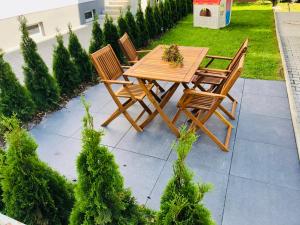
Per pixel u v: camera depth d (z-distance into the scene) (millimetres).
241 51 4441
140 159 3855
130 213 2127
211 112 3889
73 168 3752
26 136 2121
